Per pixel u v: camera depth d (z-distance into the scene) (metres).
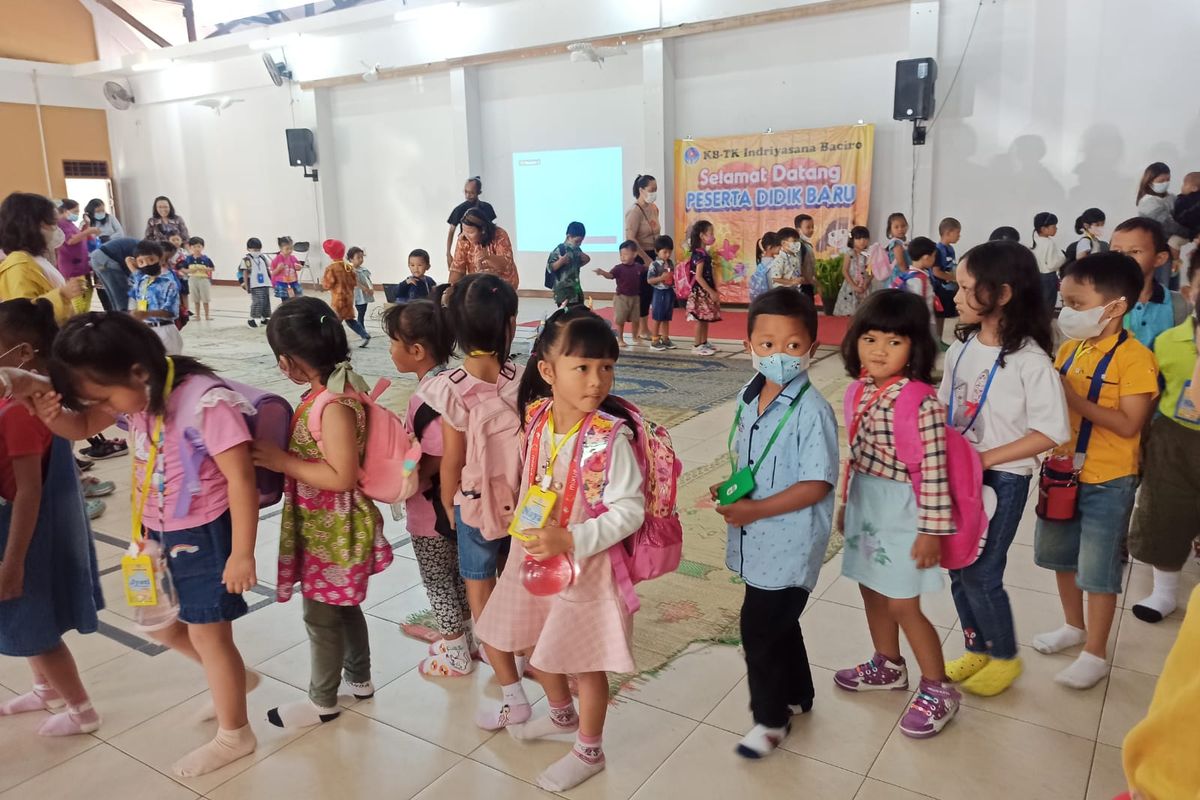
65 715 2.21
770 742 2.03
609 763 2.02
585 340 1.69
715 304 7.46
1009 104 8.50
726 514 1.93
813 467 1.86
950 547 1.97
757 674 2.02
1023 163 8.55
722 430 4.98
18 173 14.80
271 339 2.02
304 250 13.04
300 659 2.55
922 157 8.93
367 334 8.66
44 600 2.04
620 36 10.18
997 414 2.05
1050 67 8.26
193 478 1.87
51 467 2.07
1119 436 2.15
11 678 2.53
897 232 7.75
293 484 2.08
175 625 2.12
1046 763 1.98
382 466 2.06
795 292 1.88
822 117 9.48
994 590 2.15
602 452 1.76
